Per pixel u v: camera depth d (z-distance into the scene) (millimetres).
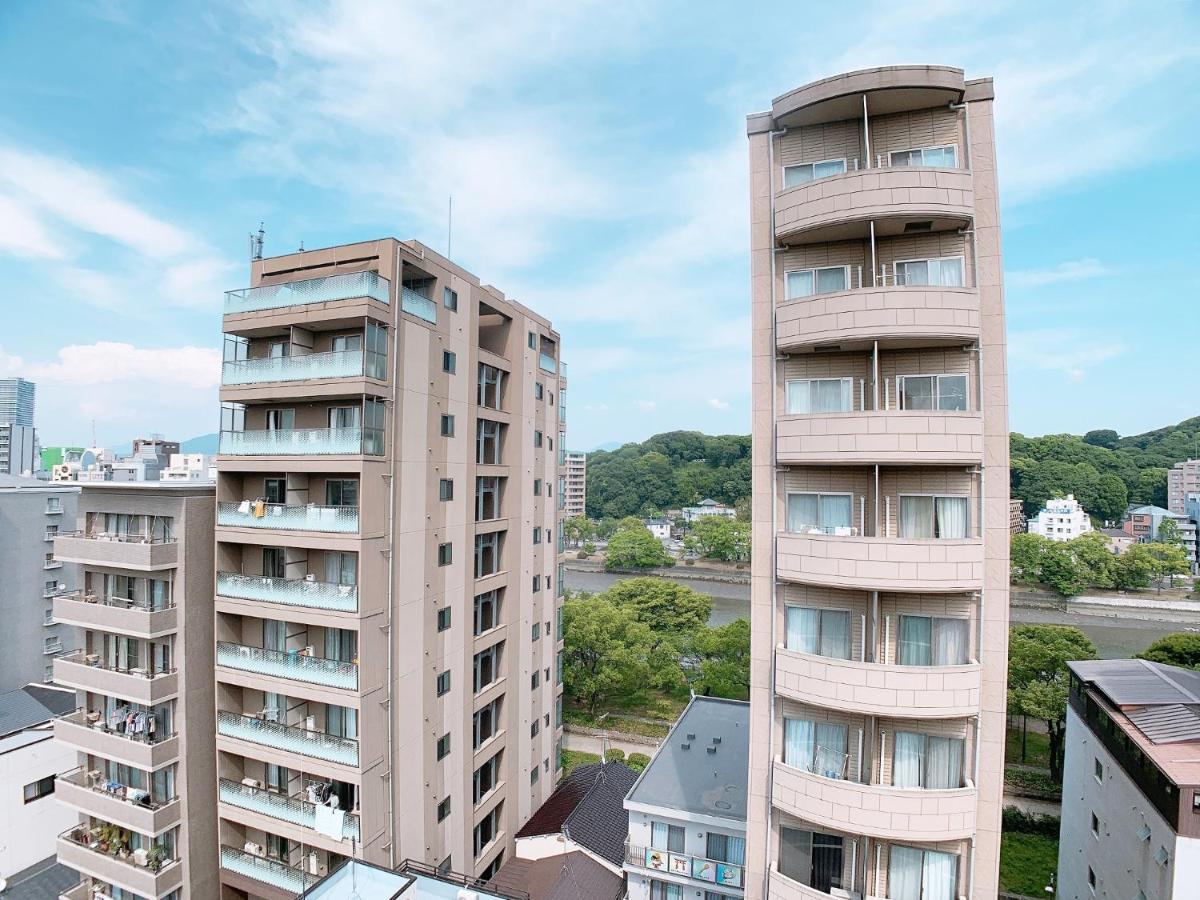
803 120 17641
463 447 26812
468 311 27219
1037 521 121688
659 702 56969
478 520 28297
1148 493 135625
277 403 23609
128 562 22469
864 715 16453
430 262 24516
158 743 22281
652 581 71188
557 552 36969
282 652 21984
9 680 45125
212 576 23719
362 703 20625
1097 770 26188
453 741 25906
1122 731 23469
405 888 16906
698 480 171875
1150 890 20734
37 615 46969
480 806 28016
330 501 22562
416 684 23500
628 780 33844
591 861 26859
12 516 45688
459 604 26453
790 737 17359
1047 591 95625
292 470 21672
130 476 75500
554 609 36531
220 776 22969
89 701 25828
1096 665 29875
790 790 16641
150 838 22797
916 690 15188
